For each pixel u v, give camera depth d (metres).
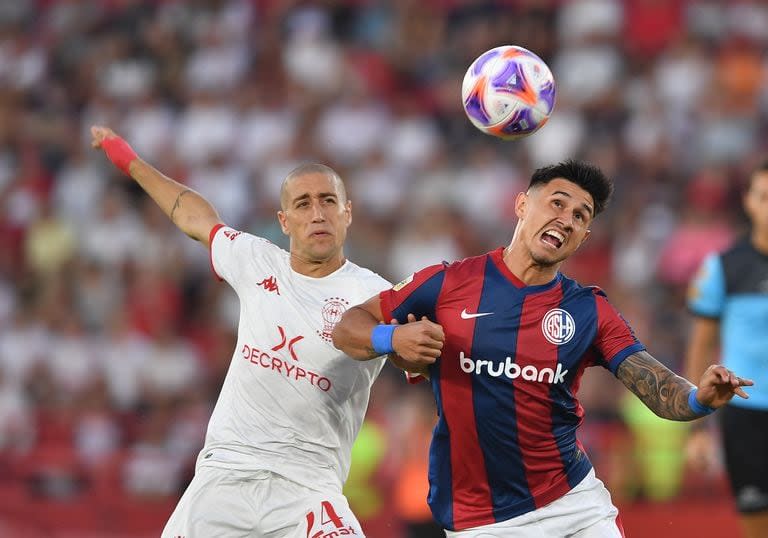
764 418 25.80
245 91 60.22
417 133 55.84
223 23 64.88
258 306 21.02
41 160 61.59
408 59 61.09
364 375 20.81
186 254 53.41
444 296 18.80
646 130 53.47
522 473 18.77
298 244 21.00
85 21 67.69
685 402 17.27
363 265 50.12
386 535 37.12
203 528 20.27
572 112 54.47
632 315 45.50
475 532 18.89
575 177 18.50
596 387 38.84
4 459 44.09
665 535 36.34
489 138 54.97
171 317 51.69
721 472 36.81
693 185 51.47
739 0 58.72
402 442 36.81
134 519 42.28
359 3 63.78
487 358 18.52
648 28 58.22
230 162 57.66
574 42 58.06
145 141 59.97
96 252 55.22
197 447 44.75
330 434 20.72
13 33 68.75
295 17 63.41
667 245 48.94
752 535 26.09
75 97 64.00
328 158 56.31
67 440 47.97
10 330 52.47
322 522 20.12
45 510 42.69
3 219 59.22
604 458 37.19
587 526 18.75
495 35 60.16
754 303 26.05
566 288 18.77
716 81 55.47
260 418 20.61
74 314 53.50
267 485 20.33
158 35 65.25
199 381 49.22
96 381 49.88
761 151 53.53
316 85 59.56
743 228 49.53
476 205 52.00
